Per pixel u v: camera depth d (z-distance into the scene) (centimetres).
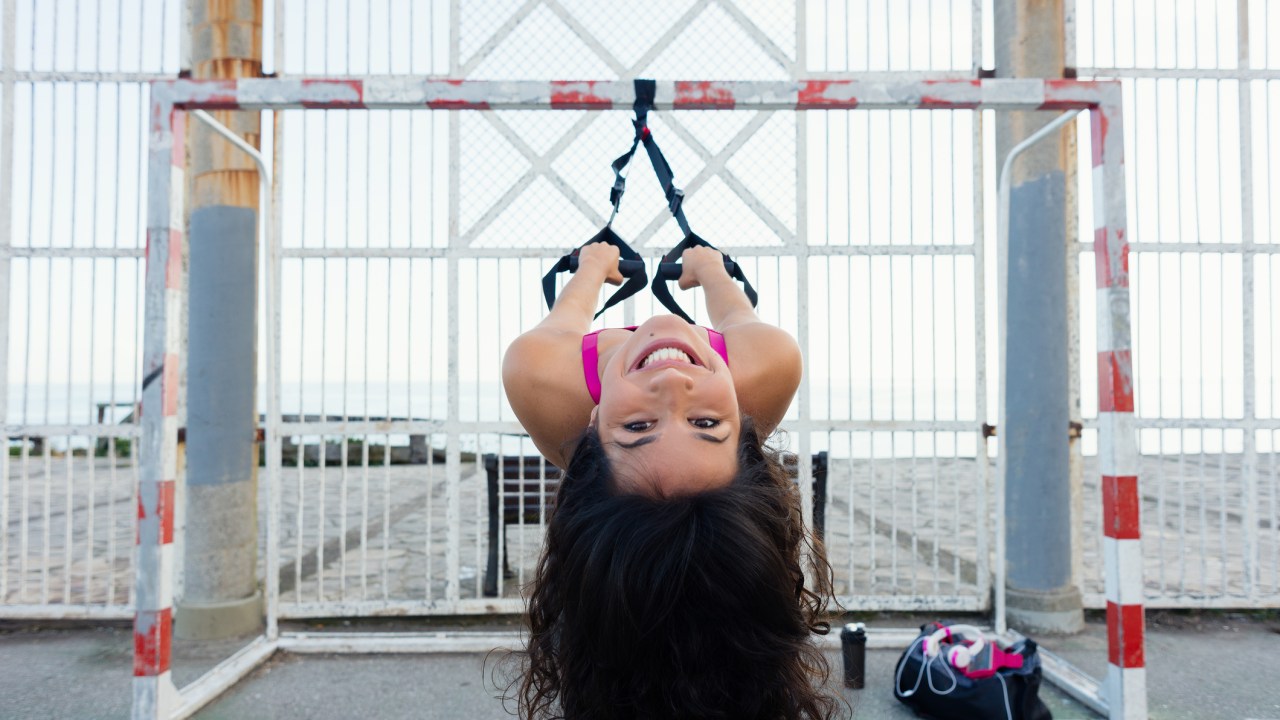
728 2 434
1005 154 433
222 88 266
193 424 419
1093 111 280
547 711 122
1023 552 429
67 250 436
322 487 432
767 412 152
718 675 100
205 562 419
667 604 97
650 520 99
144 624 270
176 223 274
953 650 311
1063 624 417
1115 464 279
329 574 525
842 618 441
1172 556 575
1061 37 421
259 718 318
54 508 798
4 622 435
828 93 259
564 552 110
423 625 437
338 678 363
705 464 104
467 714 323
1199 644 406
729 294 185
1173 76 452
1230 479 971
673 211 211
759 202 438
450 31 432
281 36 430
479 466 443
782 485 120
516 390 149
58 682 356
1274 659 384
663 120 437
